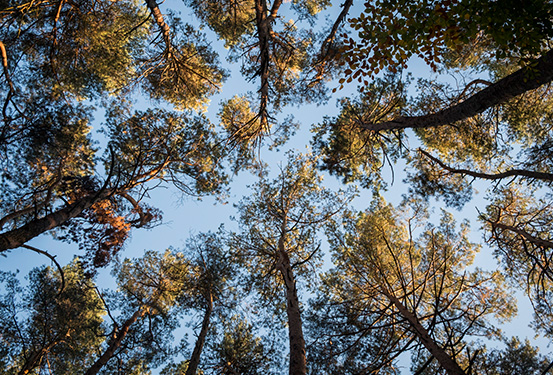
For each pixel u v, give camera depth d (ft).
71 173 35.17
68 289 42.75
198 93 42.37
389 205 37.04
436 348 18.98
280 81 40.09
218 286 43.65
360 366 27.96
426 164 39.32
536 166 34.32
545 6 14.38
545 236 31.24
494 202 35.53
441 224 34.78
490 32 15.30
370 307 31.48
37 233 25.85
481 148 38.24
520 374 28.37
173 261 45.70
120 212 35.83
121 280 45.37
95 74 39.24
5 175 32.58
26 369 33.24
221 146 39.19
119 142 36.68
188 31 40.09
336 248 36.11
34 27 32.68
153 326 43.04
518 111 36.17
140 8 42.52
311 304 35.42
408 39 16.24
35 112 32.01
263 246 39.55
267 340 37.93
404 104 38.32
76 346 40.70
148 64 37.91
